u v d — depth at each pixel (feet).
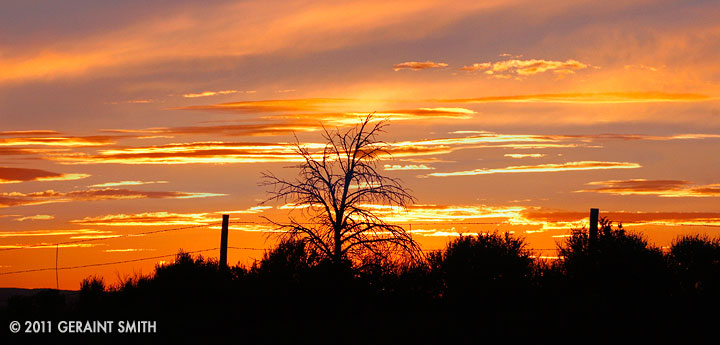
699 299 96.78
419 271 99.71
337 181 97.04
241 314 99.66
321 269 96.48
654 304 95.55
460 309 100.78
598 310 94.73
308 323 96.53
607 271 99.04
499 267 103.19
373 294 98.12
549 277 103.55
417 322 95.76
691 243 100.37
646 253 99.50
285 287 98.68
